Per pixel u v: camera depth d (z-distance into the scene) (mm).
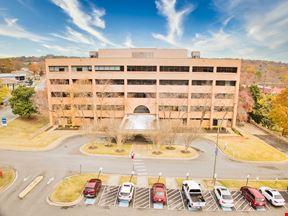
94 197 23375
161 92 51781
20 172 29062
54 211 21094
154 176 28578
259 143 42688
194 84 51688
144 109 53344
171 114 52406
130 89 51875
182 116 52469
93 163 32188
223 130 51500
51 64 51969
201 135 39000
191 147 39906
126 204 22484
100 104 52750
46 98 62125
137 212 21328
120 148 37938
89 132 42562
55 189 24891
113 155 35250
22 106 53500
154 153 36375
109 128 38625
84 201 22875
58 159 33469
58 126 52781
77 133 47000
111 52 54719
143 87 51750
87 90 52031
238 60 50781
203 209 22078
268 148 40000
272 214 21531
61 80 52406
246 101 59531
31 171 29406
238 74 51281
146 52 54438
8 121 52594
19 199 22891
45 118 59812
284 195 24969
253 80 107188
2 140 41375
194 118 52906
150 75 51125
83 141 41906
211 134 48156
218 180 27891
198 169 30953
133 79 51500
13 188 25047
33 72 164875
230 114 53219
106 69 51531
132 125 43375
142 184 26516
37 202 22453
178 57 54750
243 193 24453
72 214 20734
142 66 51062
